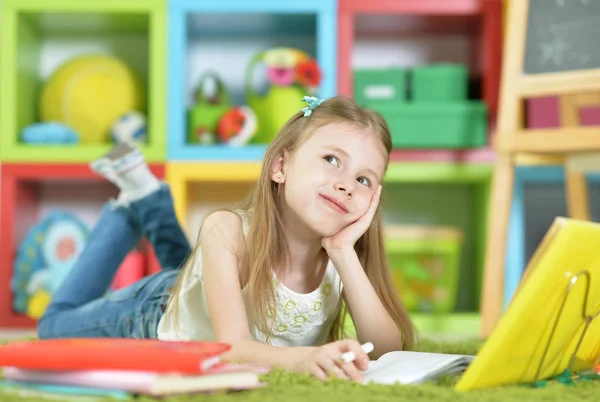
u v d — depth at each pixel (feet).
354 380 2.70
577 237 2.56
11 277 7.41
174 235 5.02
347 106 3.51
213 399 2.29
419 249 7.42
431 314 7.46
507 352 2.59
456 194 8.51
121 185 4.96
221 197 8.43
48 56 8.52
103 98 7.72
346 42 7.55
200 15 7.75
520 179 7.50
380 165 3.49
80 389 2.32
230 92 8.48
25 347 2.42
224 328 3.27
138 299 4.28
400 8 7.60
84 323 4.44
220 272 3.41
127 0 7.59
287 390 2.48
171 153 7.39
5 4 7.58
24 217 7.80
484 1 7.62
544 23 6.94
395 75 7.65
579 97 7.22
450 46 8.57
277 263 3.62
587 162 6.56
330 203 3.37
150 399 2.25
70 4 7.61
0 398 2.29
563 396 2.55
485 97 7.70
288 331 3.76
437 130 7.45
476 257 8.17
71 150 7.41
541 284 2.52
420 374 2.77
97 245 4.91
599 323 3.14
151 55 7.50
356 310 3.48
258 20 7.93
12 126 7.47
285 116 7.48
